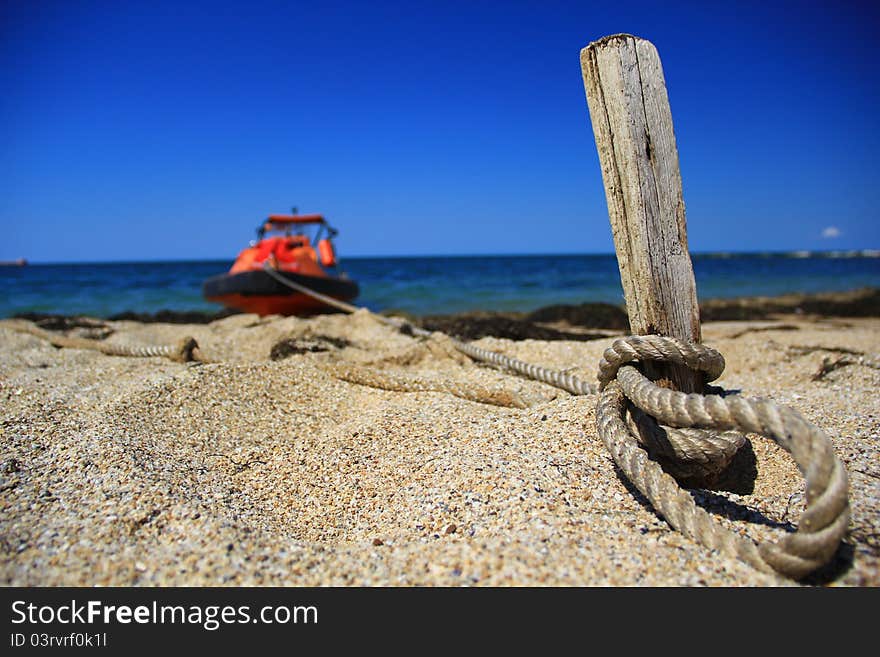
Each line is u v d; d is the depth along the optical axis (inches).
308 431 142.6
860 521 77.4
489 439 115.8
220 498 100.6
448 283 1032.2
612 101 91.6
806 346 239.3
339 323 348.5
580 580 69.1
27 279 1315.2
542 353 226.5
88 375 191.5
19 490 94.6
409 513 94.0
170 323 474.0
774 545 68.1
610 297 757.3
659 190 92.6
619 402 99.9
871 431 114.7
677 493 79.5
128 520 83.4
